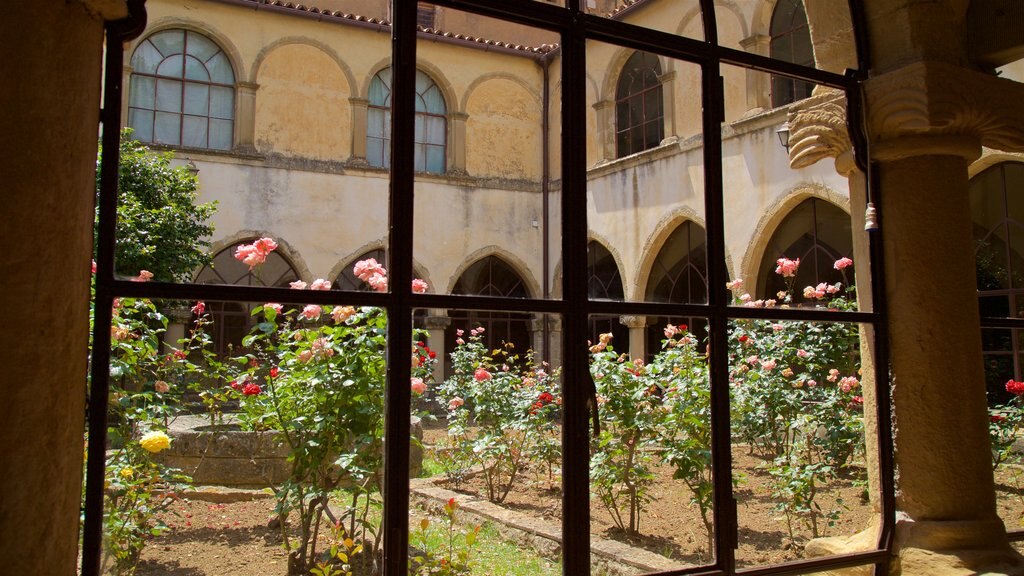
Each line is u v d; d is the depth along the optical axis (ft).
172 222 38.58
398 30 7.28
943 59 9.65
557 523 16.98
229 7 50.14
